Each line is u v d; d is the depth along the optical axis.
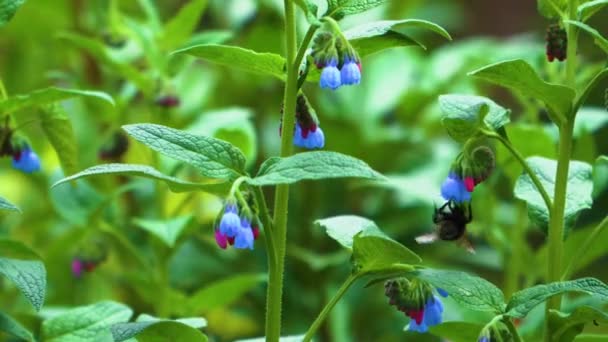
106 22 1.02
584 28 0.73
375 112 1.11
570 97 0.75
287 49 0.73
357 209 1.09
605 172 0.97
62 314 0.80
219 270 1.05
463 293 0.73
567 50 0.77
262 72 0.74
